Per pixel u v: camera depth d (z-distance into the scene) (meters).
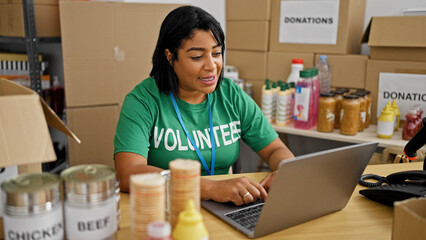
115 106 2.32
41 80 2.53
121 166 1.23
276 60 2.51
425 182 1.10
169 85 1.39
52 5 2.31
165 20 1.34
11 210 0.67
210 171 1.45
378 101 2.23
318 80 2.29
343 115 2.07
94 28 2.19
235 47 2.66
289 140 2.64
